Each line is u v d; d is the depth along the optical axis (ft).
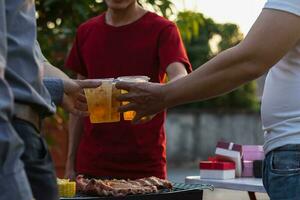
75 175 10.67
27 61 6.01
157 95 7.41
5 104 5.46
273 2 6.51
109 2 10.03
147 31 9.98
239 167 9.96
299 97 6.66
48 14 14.58
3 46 5.59
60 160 19.02
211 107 57.11
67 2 14.20
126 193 7.70
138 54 9.97
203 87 6.89
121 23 10.10
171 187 8.16
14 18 5.96
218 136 52.01
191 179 9.56
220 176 9.62
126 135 9.86
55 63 14.85
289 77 6.71
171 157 51.19
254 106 57.77
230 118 52.34
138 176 9.87
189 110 51.49
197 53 54.95
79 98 8.12
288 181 6.63
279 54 6.51
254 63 6.56
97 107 8.12
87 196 7.94
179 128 51.39
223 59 6.68
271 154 6.85
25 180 5.61
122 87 7.80
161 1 14.57
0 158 5.44
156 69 10.00
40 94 6.19
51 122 17.24
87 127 10.11
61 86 7.31
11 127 5.51
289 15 6.45
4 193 5.44
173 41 9.85
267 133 6.94
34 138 6.05
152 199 7.61
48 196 6.18
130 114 8.32
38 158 6.11
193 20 15.28
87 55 10.31
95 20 10.44
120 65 10.03
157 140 9.94
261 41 6.49
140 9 10.18
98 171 9.97
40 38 14.80
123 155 9.87
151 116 7.91
